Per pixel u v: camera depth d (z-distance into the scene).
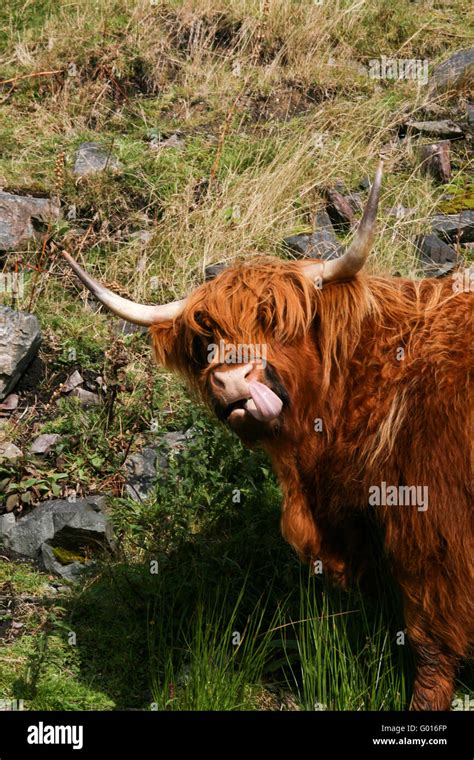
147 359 12.94
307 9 20.86
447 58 20.39
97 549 10.84
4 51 19.36
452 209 16.00
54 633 9.85
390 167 16.89
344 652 9.12
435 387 7.80
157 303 14.02
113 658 9.61
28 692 9.00
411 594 8.14
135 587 10.16
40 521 11.00
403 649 8.82
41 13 20.42
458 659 8.34
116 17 19.88
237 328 7.87
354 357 8.27
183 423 12.23
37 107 17.73
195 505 10.61
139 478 11.70
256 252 14.52
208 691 8.75
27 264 14.20
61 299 14.05
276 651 9.66
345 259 7.88
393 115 18.33
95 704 9.02
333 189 16.06
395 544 8.07
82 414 12.27
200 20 19.95
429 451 7.78
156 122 17.77
